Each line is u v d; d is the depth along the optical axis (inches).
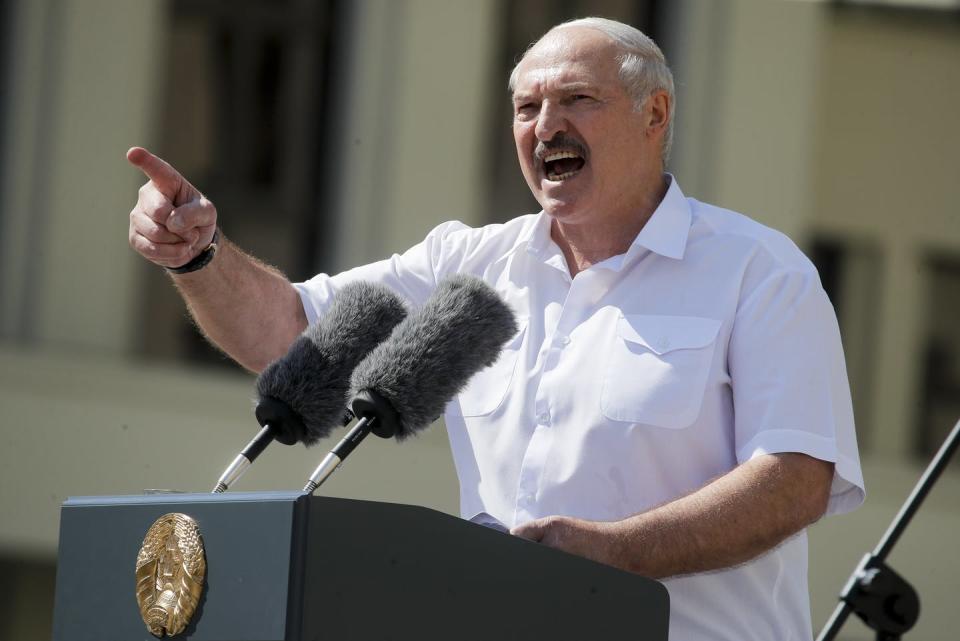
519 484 297.7
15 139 985.5
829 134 1065.5
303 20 1028.5
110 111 1001.5
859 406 1087.0
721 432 292.2
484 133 1027.3
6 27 988.6
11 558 960.3
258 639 205.5
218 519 213.8
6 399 965.8
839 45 1060.5
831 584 965.2
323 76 1032.2
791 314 290.7
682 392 289.4
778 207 1021.2
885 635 332.2
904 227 1073.5
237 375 1006.4
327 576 205.5
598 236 315.0
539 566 224.8
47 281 988.6
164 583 217.9
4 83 987.3
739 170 1015.6
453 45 1024.2
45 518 965.2
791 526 271.4
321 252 1030.4
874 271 1078.4
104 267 995.9
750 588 286.0
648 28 1023.0
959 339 1087.6
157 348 1002.1
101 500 231.8
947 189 1068.5
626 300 302.2
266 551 207.2
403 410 247.6
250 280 325.4
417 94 1024.2
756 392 285.6
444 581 215.8
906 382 1087.6
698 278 300.5
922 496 338.0
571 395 296.5
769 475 272.4
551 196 310.0
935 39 1059.3
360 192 1023.0
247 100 1027.3
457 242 335.6
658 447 289.1
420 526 214.5
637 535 256.1
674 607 282.4
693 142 1011.3
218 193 1024.2
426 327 253.6
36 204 987.3
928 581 980.6
